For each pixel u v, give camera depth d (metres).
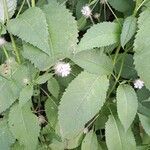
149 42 0.18
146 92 0.21
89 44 0.18
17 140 0.21
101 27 0.18
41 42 0.17
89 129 0.22
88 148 0.21
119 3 0.21
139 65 0.18
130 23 0.18
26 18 0.18
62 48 0.18
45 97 0.22
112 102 0.21
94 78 0.19
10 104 0.19
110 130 0.20
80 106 0.19
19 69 0.20
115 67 0.21
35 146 0.20
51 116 0.21
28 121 0.20
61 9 0.19
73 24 0.18
